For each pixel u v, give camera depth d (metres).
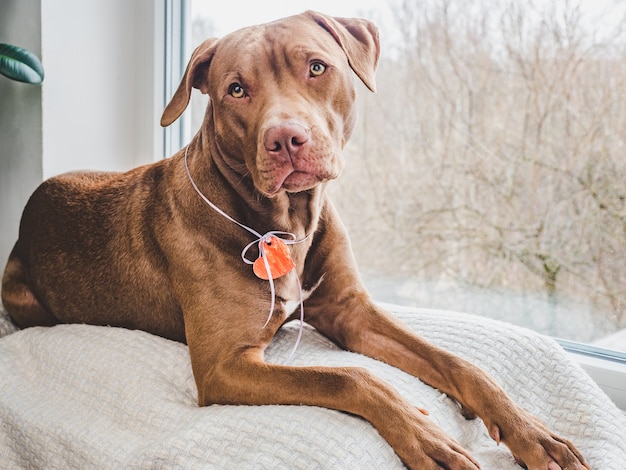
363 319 1.79
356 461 1.32
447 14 2.28
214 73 1.62
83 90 2.39
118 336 1.79
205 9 2.49
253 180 1.55
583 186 2.10
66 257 1.99
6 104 2.37
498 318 2.27
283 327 1.90
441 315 1.90
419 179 2.38
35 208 2.11
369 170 2.47
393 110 2.40
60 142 2.35
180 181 1.79
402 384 1.59
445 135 2.33
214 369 1.57
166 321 1.84
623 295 2.04
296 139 1.44
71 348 1.79
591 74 2.07
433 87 2.33
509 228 2.24
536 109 2.17
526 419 1.48
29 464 1.68
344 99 1.61
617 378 1.91
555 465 1.40
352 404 1.40
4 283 2.17
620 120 2.03
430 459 1.32
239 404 1.51
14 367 1.84
